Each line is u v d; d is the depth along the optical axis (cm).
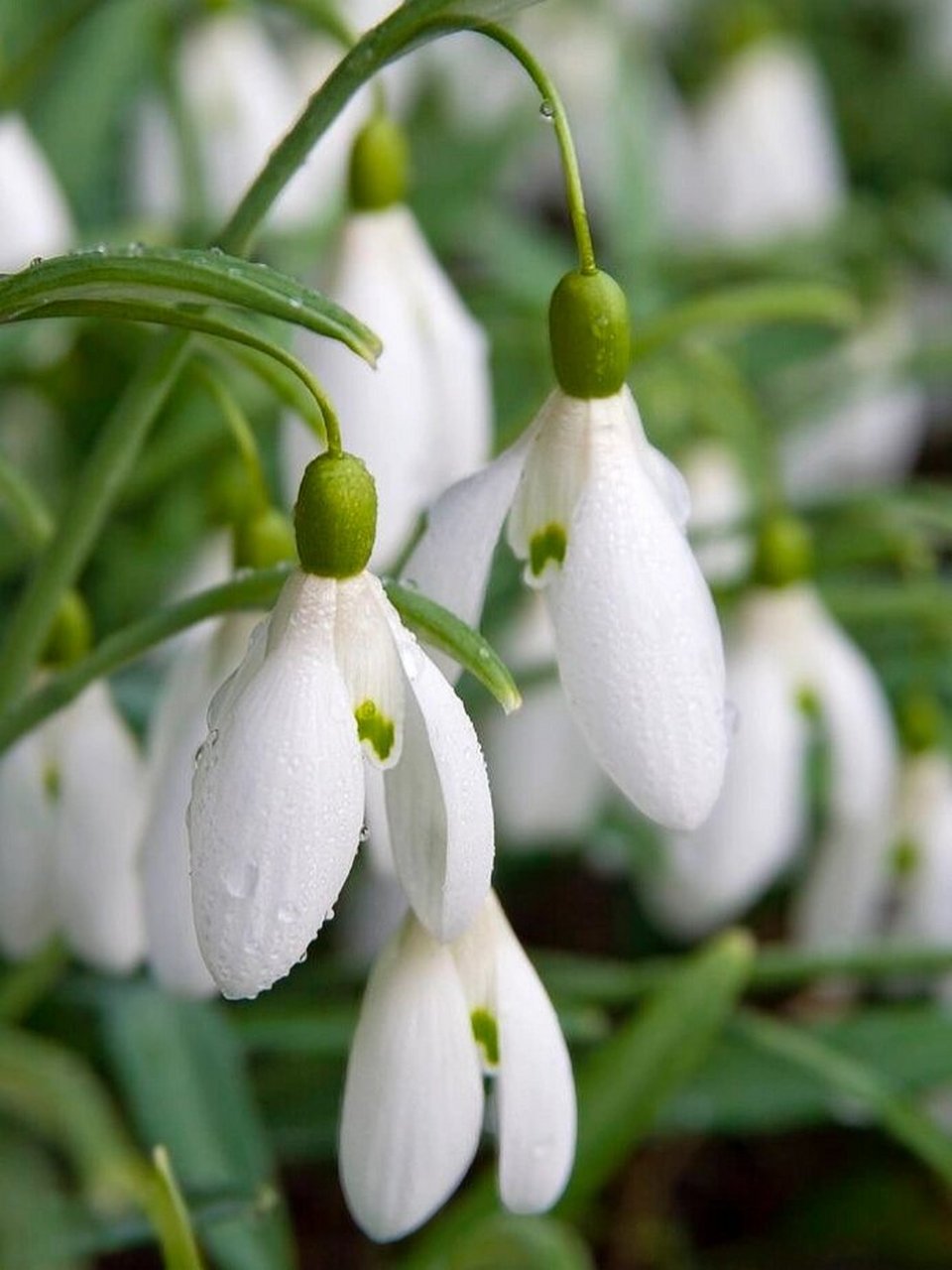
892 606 40
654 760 28
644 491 28
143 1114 36
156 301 27
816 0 76
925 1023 39
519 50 28
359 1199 28
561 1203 35
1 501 41
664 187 60
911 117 75
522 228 59
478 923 29
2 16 52
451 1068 28
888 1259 45
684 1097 38
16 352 41
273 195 29
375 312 33
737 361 53
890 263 56
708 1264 45
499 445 35
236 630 31
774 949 48
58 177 48
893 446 54
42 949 34
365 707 27
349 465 27
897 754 41
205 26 48
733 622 38
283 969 26
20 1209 35
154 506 45
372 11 52
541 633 40
